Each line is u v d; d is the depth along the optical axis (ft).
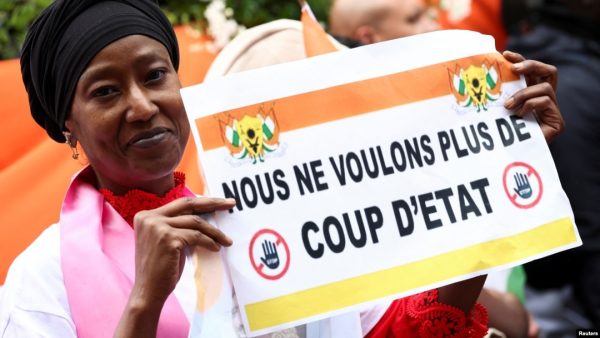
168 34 8.74
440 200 8.59
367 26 14.10
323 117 8.54
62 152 12.81
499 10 16.56
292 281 8.20
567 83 14.98
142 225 7.75
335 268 8.29
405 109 8.70
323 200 8.39
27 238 12.48
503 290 12.82
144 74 8.37
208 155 8.29
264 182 8.32
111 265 8.45
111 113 8.30
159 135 8.38
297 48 11.62
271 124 8.42
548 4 15.99
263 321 8.09
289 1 15.05
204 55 14.01
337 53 8.68
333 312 8.21
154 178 8.52
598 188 14.64
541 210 8.72
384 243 8.41
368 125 8.60
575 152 14.67
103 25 8.37
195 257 8.09
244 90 8.43
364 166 8.52
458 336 8.76
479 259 8.52
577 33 15.65
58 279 8.43
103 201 8.87
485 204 8.65
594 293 14.56
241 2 14.61
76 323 8.29
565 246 8.70
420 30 14.14
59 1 8.54
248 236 8.20
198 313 8.01
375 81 8.69
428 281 8.41
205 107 8.34
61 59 8.47
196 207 7.96
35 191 12.65
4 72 12.91
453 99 8.79
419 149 8.66
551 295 14.88
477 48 8.92
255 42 11.66
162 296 7.67
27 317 8.29
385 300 8.31
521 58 8.98
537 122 8.93
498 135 8.81
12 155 12.76
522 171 8.77
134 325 7.63
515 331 12.72
